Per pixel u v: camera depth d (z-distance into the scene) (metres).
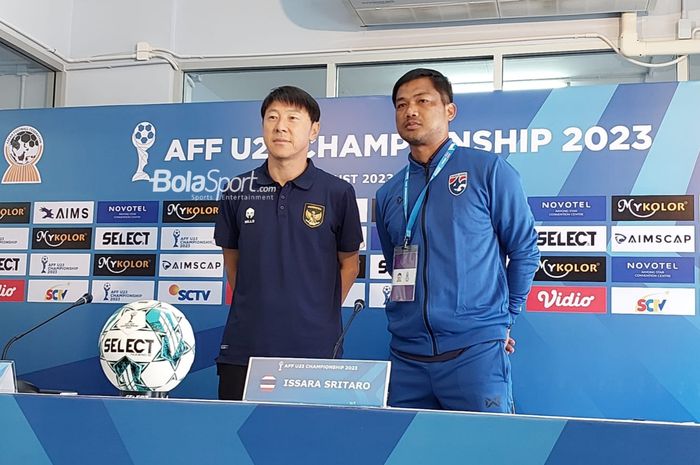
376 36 4.76
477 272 2.12
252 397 1.33
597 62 4.59
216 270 3.66
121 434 1.20
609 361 3.25
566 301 3.30
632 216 3.28
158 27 4.99
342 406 1.15
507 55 4.61
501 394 2.06
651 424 1.03
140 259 3.73
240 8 4.96
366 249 3.49
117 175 3.79
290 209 2.49
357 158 3.55
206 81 5.04
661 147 3.29
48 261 3.82
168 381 1.60
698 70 4.45
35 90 4.99
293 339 2.41
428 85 2.25
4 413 1.24
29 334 3.80
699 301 3.21
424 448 1.10
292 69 4.95
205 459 1.17
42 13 4.88
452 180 2.20
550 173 3.37
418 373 2.13
